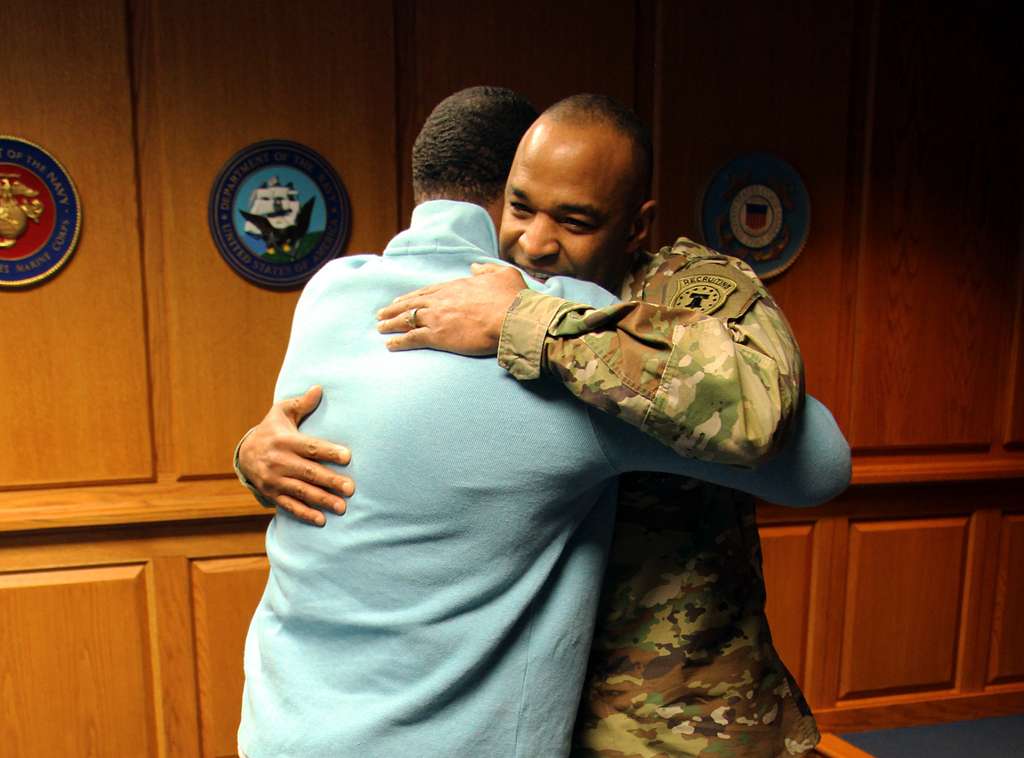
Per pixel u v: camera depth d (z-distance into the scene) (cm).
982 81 263
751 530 102
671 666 94
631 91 241
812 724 104
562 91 236
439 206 90
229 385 225
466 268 86
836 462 83
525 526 76
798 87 250
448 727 77
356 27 221
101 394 217
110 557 220
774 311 84
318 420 85
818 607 270
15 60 202
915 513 276
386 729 76
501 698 78
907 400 272
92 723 223
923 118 260
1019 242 274
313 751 78
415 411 77
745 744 95
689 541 96
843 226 260
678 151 245
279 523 90
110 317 216
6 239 206
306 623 84
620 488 95
